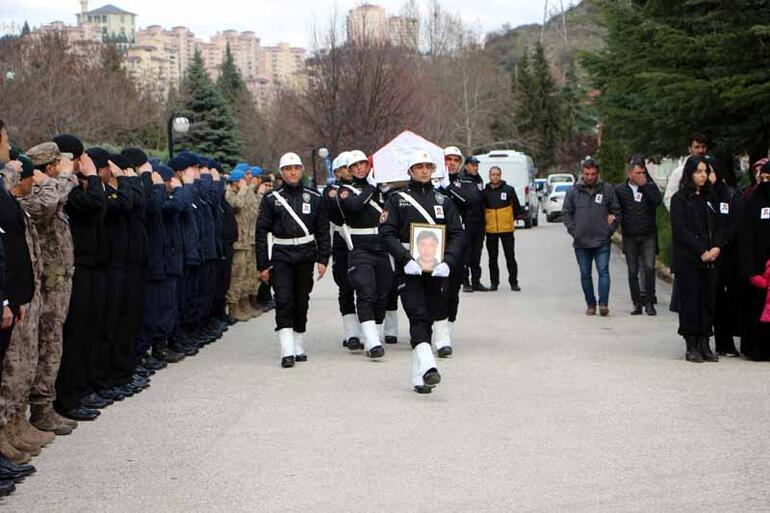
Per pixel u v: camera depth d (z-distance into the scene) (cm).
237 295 1622
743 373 1093
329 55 4581
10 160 786
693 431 837
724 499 655
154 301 1152
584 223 1617
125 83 4166
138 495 692
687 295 1163
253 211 1664
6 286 714
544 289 2053
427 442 817
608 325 1505
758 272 1140
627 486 688
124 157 1046
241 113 5634
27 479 736
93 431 881
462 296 1939
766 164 1140
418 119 5125
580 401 961
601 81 2334
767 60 1783
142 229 1055
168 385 1087
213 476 733
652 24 1870
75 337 918
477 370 1137
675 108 1917
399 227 1023
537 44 9400
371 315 1202
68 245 866
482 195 2014
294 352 1224
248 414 935
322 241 1224
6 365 764
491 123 8581
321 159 4700
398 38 7569
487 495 673
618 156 4216
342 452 791
